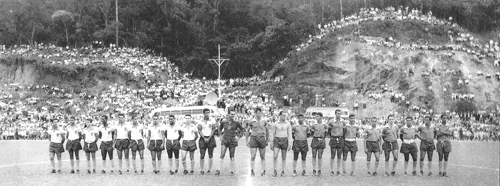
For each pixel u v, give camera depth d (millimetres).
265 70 111125
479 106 91500
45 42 116500
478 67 96562
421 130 28375
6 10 118250
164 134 28547
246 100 91938
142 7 115125
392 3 115188
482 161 36125
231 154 28266
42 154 41219
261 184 24828
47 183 25188
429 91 91250
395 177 27500
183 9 116562
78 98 91875
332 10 116875
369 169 28516
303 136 27812
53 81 97312
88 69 96688
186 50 115812
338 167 28484
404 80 92812
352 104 92938
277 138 27719
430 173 28250
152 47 113062
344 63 97938
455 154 42094
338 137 28203
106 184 24875
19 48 107188
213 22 119625
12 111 88250
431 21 104625
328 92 95625
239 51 110625
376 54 96938
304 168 28109
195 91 91250
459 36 103062
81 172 29375
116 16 110625
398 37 101125
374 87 93812
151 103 85875
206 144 28391
